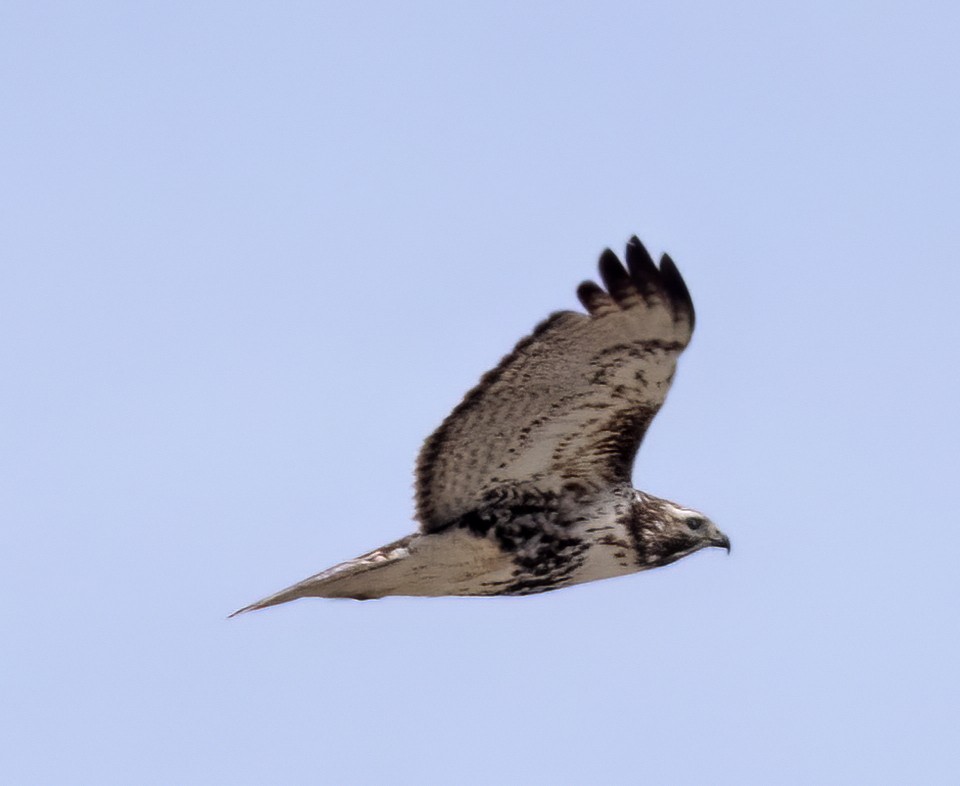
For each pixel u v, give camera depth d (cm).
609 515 1563
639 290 1395
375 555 1502
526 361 1424
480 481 1513
